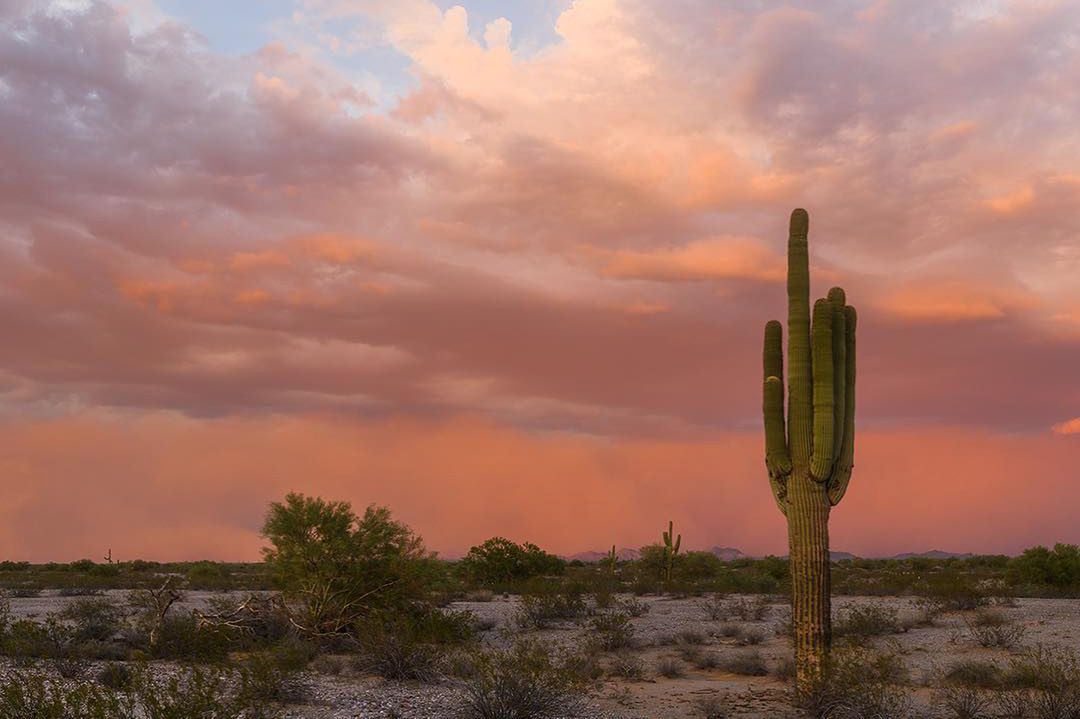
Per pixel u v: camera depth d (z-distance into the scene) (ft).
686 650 62.18
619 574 170.71
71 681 41.14
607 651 65.51
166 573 186.19
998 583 129.39
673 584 128.77
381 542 65.36
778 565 178.09
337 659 54.03
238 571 201.26
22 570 232.12
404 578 64.13
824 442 43.93
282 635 60.34
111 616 67.62
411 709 39.65
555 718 39.93
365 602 63.52
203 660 50.42
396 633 51.65
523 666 40.93
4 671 44.34
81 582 146.41
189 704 29.32
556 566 156.35
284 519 64.13
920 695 45.62
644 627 81.05
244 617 61.87
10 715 27.50
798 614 44.21
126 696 33.94
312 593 62.85
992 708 40.93
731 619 87.51
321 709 38.78
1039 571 118.21
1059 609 87.04
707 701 43.47
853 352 47.44
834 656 44.50
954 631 71.82
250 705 36.06
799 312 46.39
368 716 37.81
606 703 44.32
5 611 63.87
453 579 111.24
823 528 44.50
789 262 47.32
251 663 43.57
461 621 65.31
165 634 55.47
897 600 105.60
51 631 54.13
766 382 47.21
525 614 85.92
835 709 40.57
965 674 49.57
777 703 44.45
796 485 45.03
